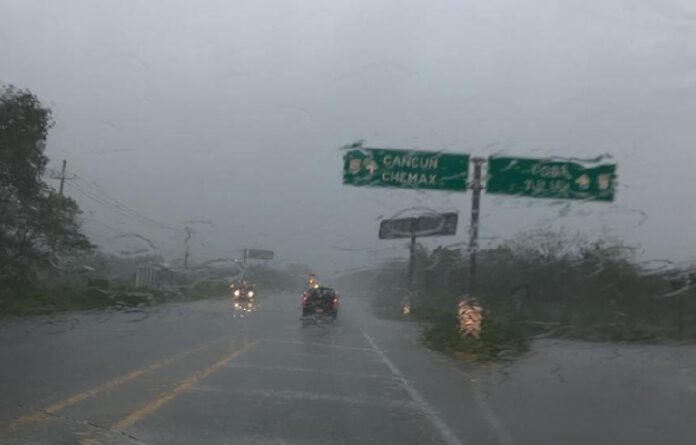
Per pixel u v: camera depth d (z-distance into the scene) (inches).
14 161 1147.3
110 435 351.6
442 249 1188.5
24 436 341.7
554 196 874.1
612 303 1010.7
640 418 452.1
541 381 602.5
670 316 978.1
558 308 995.3
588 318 964.0
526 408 477.1
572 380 607.2
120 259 1496.1
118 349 718.5
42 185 1213.7
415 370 661.3
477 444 369.4
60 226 1243.8
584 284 1041.5
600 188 876.6
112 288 1378.0
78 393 459.8
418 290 1258.0
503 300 1010.1
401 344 900.6
